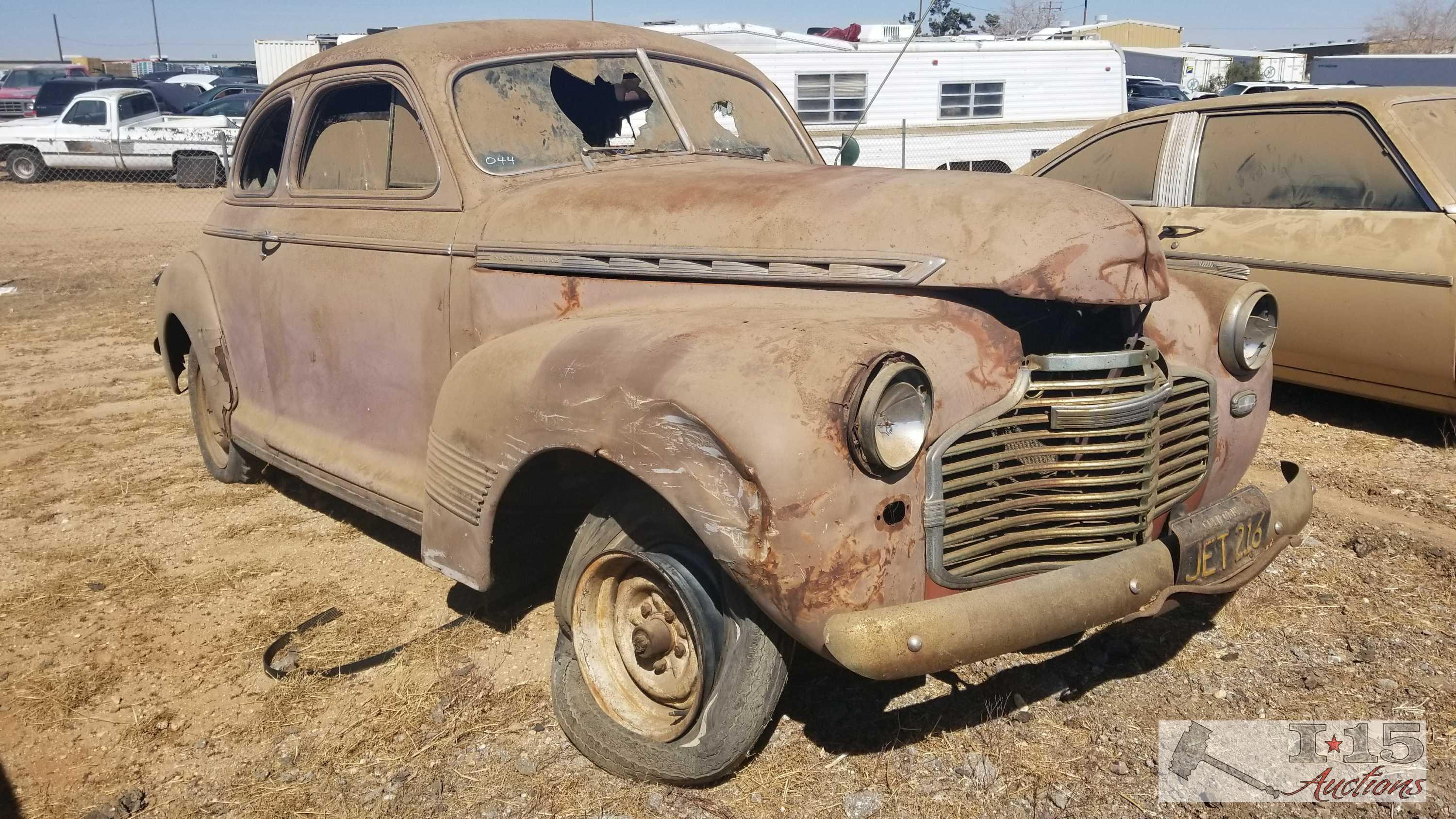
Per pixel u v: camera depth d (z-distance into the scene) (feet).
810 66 51.78
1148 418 8.56
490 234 10.91
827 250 9.18
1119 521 8.71
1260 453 16.94
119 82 83.71
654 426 7.78
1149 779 8.86
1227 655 10.75
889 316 8.59
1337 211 17.51
